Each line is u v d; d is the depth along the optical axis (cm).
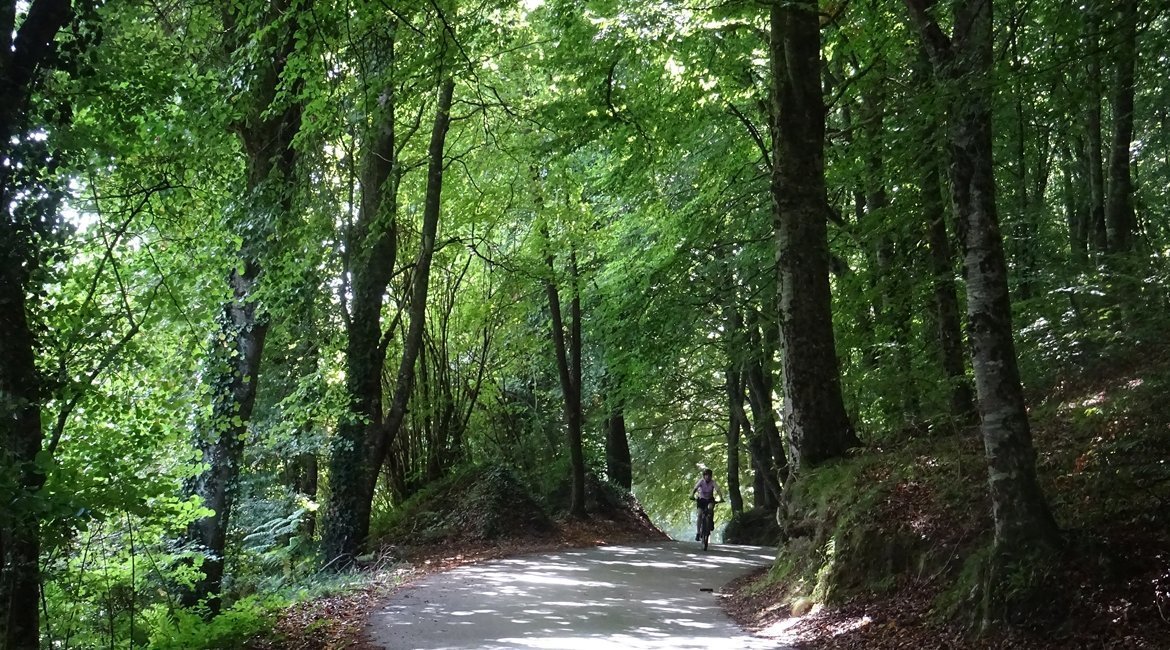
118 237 1111
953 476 968
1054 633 694
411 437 2770
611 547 2100
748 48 1683
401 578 1477
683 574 1538
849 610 924
